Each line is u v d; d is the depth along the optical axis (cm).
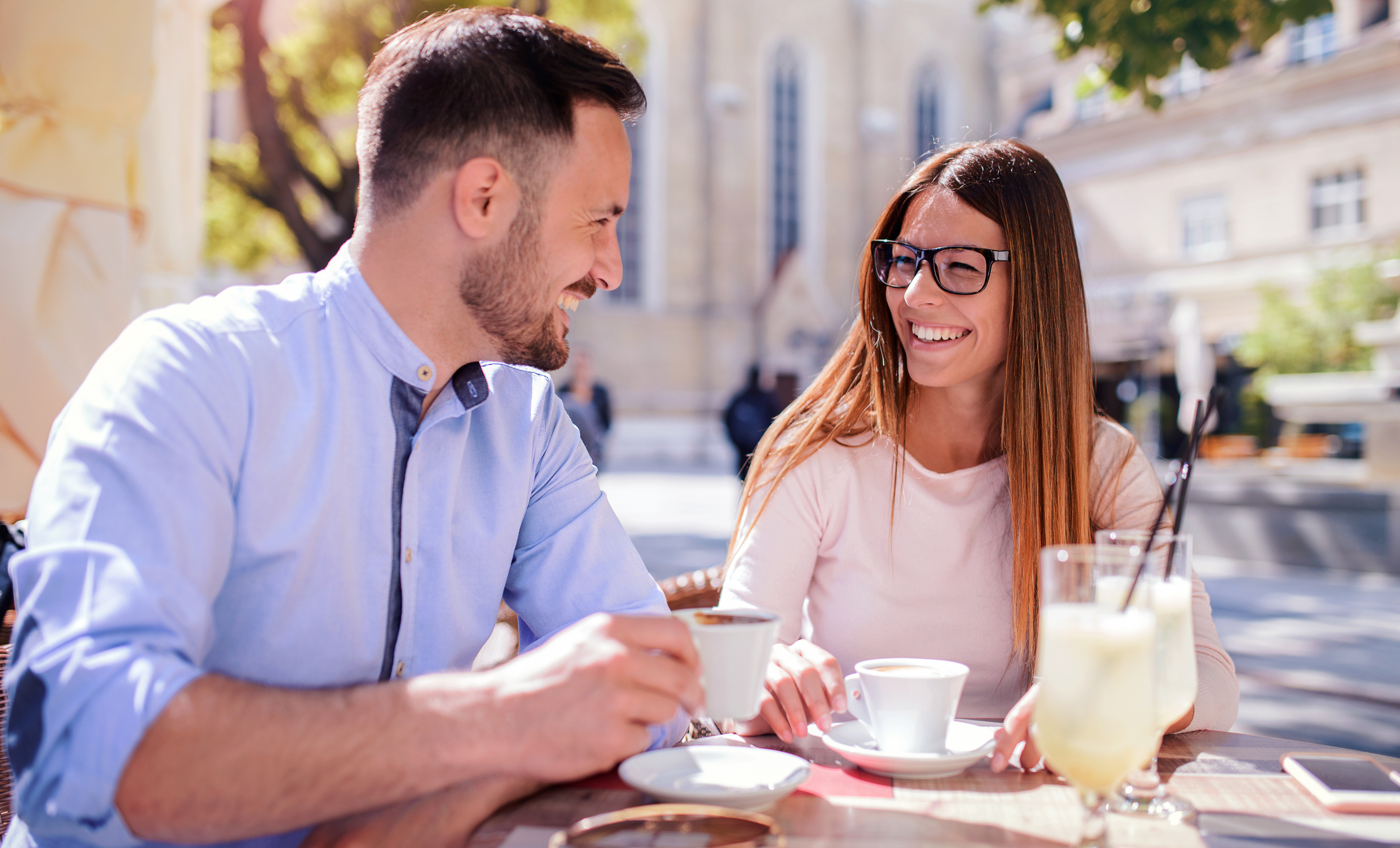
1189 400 1507
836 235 2931
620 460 2655
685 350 2761
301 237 825
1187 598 110
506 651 189
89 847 106
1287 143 1859
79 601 95
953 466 192
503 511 142
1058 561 92
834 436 188
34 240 237
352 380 124
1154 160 2023
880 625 181
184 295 382
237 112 2045
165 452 105
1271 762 126
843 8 2931
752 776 111
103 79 248
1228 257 1934
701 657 103
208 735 89
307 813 92
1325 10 417
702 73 2784
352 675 124
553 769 96
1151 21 441
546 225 123
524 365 135
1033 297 174
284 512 117
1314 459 1362
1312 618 600
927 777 118
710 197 2778
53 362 238
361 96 126
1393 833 100
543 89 120
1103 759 88
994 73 3098
